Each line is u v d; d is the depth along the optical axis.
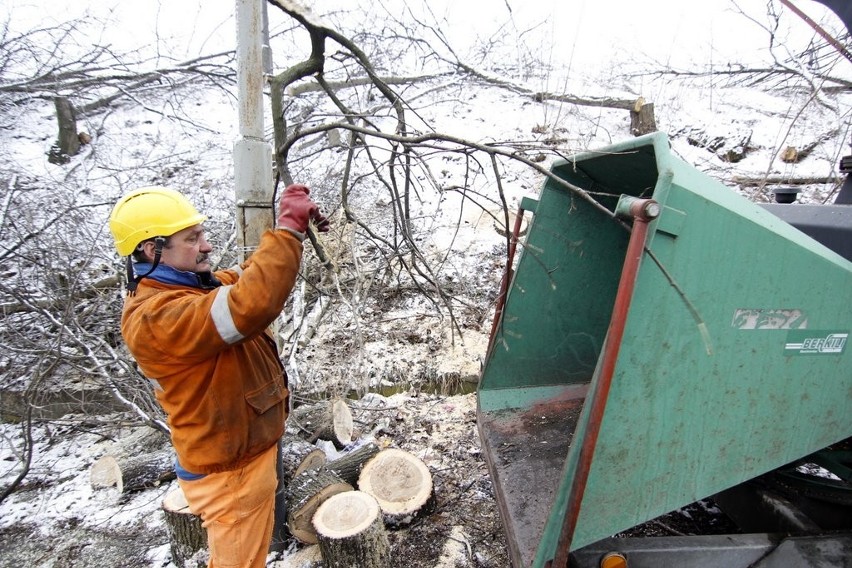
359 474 2.96
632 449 1.61
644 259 1.47
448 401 3.94
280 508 2.56
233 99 7.75
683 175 1.56
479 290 5.04
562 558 1.52
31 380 3.57
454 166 6.64
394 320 4.71
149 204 1.64
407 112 7.53
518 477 2.11
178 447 1.78
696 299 1.57
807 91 7.77
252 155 2.29
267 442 1.85
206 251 1.78
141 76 6.70
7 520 2.98
